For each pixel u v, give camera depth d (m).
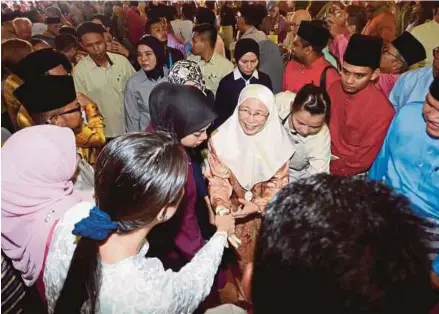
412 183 1.66
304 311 0.48
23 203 1.22
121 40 4.52
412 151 1.64
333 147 2.26
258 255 0.54
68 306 0.89
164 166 0.92
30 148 1.27
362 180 0.56
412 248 0.48
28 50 2.35
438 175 1.59
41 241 1.19
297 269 0.48
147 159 0.92
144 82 2.85
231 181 1.84
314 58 2.85
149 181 0.90
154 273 0.96
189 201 1.64
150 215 0.93
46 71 1.92
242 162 1.82
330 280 0.47
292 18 4.25
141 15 4.97
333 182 0.55
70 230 1.03
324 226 0.49
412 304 0.46
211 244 1.26
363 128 2.16
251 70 2.67
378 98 2.17
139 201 0.90
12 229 1.24
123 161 0.92
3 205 1.24
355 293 0.46
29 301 1.42
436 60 2.09
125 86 3.04
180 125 1.55
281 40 4.73
